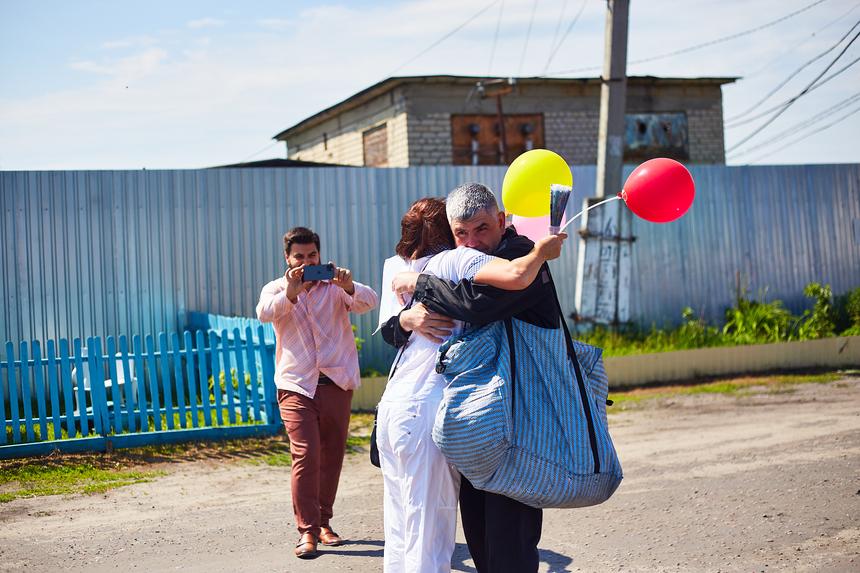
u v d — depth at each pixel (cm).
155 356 888
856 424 902
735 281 1516
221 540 580
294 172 1261
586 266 1344
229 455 834
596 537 565
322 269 546
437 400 365
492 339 354
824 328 1488
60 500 688
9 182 1140
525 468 339
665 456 799
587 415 350
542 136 2198
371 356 1273
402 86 2105
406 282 382
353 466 799
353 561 529
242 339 930
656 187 379
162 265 1203
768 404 1067
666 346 1341
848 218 1595
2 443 843
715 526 576
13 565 534
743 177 1532
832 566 492
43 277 1152
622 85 1326
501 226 383
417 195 1319
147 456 830
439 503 366
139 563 535
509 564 354
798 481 679
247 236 1238
